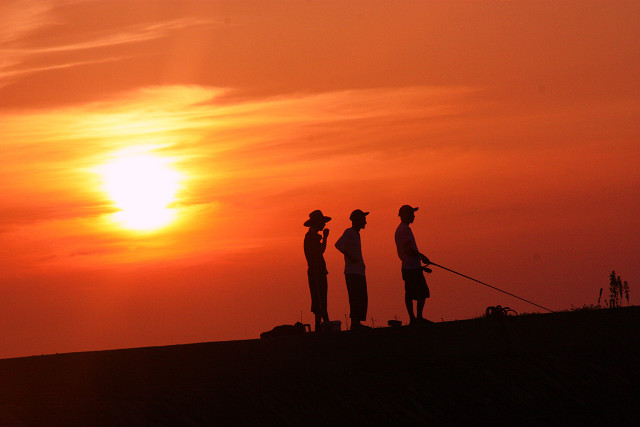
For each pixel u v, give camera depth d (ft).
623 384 205.77
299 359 199.41
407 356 206.28
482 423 187.93
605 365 211.00
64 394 181.78
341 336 205.05
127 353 190.90
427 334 210.38
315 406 186.09
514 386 200.34
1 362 184.34
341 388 193.06
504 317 216.54
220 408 180.55
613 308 225.97
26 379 182.29
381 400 190.08
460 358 210.18
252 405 183.01
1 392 179.63
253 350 198.18
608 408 197.88
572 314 222.07
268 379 193.06
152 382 186.39
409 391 193.47
